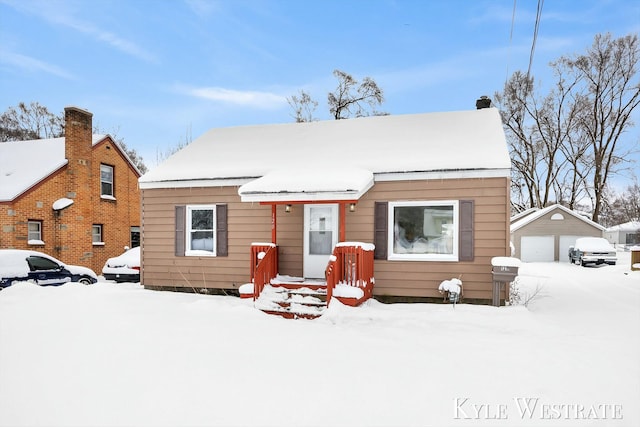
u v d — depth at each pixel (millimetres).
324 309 7824
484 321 7078
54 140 18781
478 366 4695
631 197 50562
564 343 5781
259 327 6449
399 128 11211
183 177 10523
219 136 12984
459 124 10789
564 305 9609
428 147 9750
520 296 10984
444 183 8914
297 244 9906
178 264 10734
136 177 20578
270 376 4281
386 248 9234
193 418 3355
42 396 3754
